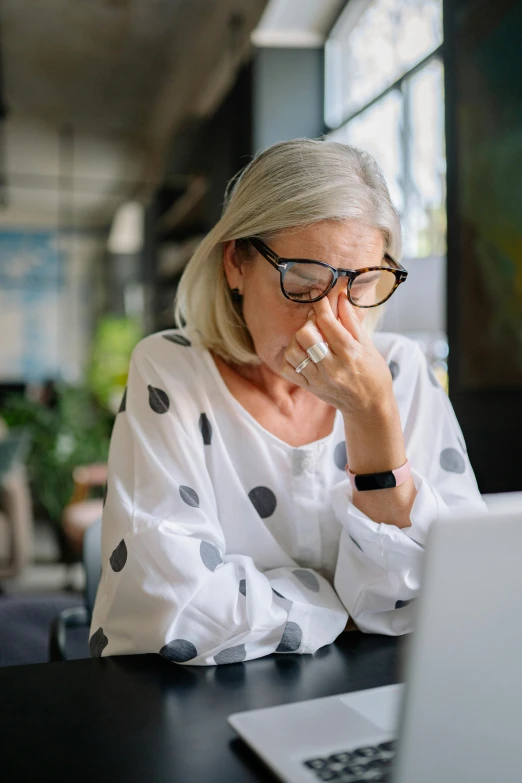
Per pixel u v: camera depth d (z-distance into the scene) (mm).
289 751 535
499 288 2045
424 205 2795
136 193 8070
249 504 938
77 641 1423
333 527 954
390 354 1039
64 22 4598
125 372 6699
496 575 458
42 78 5551
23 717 618
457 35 2248
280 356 882
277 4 3545
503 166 2018
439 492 969
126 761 544
